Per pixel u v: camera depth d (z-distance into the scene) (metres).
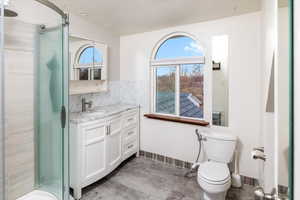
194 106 2.73
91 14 2.28
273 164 0.82
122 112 2.65
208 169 1.89
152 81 3.05
